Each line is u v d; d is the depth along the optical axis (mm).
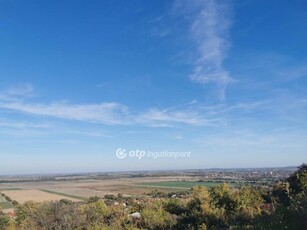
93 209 43500
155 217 34688
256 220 19078
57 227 37312
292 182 29094
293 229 15344
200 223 29094
